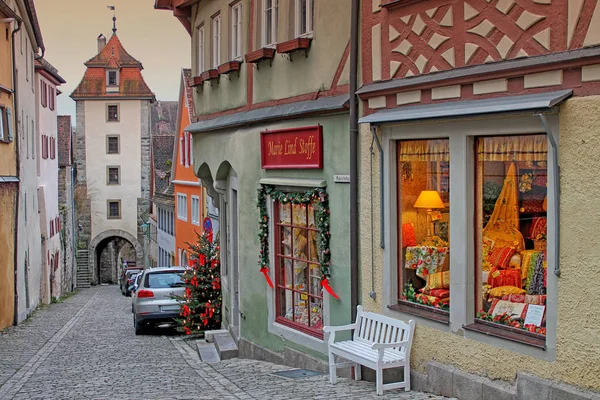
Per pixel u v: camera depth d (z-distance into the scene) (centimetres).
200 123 1666
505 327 751
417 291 891
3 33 2441
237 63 1402
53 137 4675
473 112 729
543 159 706
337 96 1030
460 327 802
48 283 3916
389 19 891
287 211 1219
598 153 628
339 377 1030
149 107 6819
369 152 948
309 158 1102
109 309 3325
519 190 738
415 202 886
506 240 759
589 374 643
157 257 5653
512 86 718
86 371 1291
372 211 947
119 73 6806
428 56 827
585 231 641
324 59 1070
